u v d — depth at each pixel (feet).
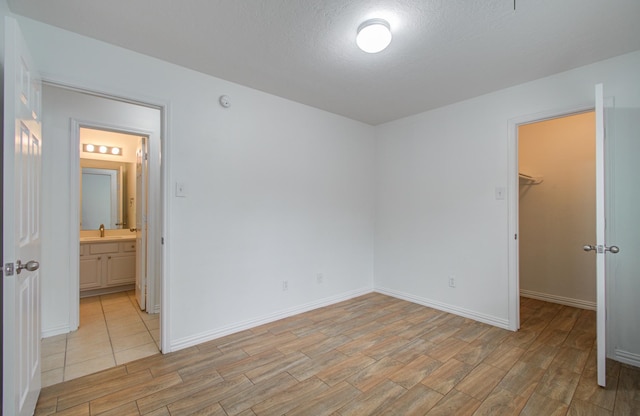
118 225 14.84
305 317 10.59
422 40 6.82
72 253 9.29
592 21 6.06
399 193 12.84
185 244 8.26
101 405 5.82
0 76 5.17
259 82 9.19
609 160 7.64
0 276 4.97
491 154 9.94
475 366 7.29
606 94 7.70
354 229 13.05
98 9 5.84
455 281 10.89
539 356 7.77
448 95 10.17
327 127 11.94
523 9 5.70
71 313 9.27
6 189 4.39
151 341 8.61
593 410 5.73
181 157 8.19
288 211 10.68
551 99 8.62
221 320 8.96
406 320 10.28
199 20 6.19
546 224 12.48
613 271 7.61
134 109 10.48
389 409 5.76
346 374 6.95
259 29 6.49
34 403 5.57
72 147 9.30
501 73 8.50
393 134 13.11
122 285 13.76
